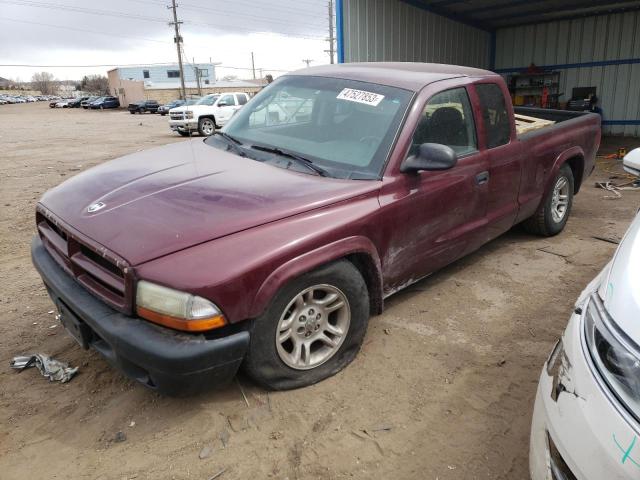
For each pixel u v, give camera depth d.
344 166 3.22
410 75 3.74
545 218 5.22
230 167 3.26
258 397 2.84
